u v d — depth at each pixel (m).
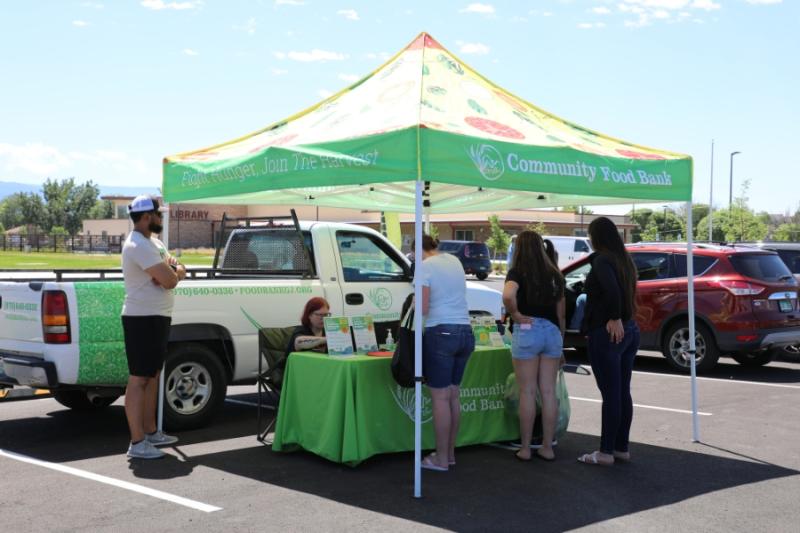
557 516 4.93
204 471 5.90
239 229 8.76
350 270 8.29
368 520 4.82
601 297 5.93
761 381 10.28
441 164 5.33
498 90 7.18
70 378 6.52
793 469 6.05
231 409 8.38
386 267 8.65
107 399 8.36
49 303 6.50
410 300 5.65
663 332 11.15
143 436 6.30
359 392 5.95
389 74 6.87
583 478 5.77
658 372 11.10
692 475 5.87
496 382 6.76
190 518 4.84
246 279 7.75
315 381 6.18
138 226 6.12
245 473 5.85
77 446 6.69
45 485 5.52
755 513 5.02
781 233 60.47
